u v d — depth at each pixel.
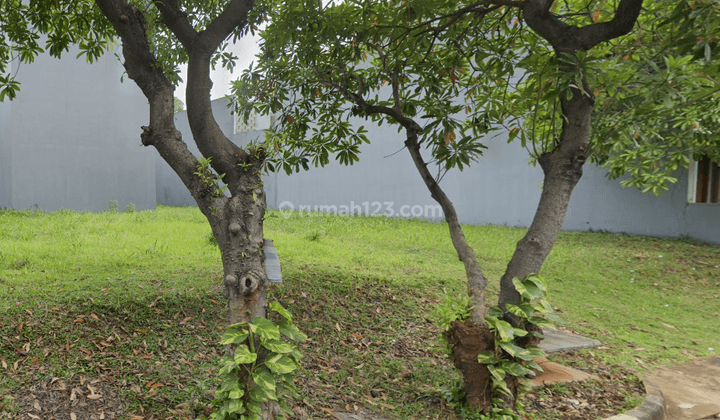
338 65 5.04
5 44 5.54
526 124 4.81
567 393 4.02
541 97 4.05
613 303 7.14
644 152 8.22
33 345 3.78
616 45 4.16
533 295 3.35
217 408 3.00
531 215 12.92
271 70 5.32
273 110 5.43
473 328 3.45
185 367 3.84
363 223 13.43
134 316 4.50
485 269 8.40
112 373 3.60
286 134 5.45
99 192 14.98
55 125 14.01
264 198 3.05
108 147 15.24
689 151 8.20
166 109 3.13
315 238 10.00
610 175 9.84
